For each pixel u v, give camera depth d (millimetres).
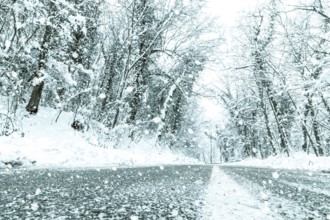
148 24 19938
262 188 4152
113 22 18719
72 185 3357
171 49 20516
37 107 13562
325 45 16266
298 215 2193
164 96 26656
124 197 2684
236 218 1959
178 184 4203
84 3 14773
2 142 7891
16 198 2277
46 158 7910
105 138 16094
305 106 20844
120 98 17438
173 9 18906
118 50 18406
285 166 17531
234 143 46812
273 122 30781
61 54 13945
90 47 17422
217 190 3629
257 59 24609
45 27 12719
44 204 2098
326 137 28781
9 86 11125
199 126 37594
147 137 25625
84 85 16703
